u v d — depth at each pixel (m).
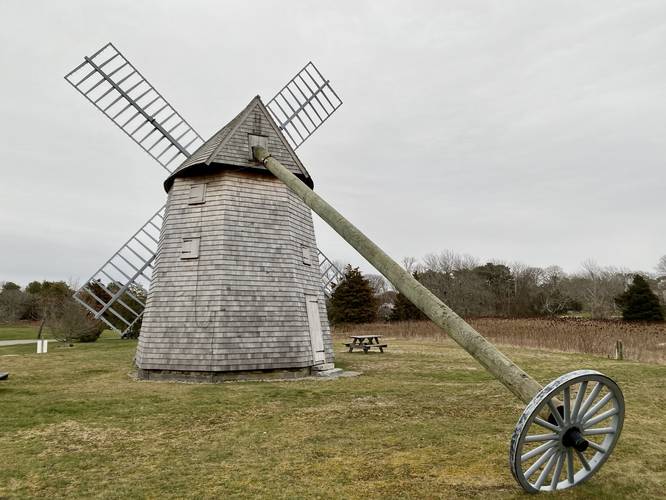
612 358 18.50
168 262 14.09
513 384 5.71
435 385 12.05
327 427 8.09
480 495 5.34
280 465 6.29
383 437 7.54
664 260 83.38
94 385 12.09
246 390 11.23
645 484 5.65
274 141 15.03
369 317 47.41
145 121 16.98
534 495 5.27
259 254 13.97
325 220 9.79
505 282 69.31
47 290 57.88
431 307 7.00
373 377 13.49
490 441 7.36
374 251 8.34
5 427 8.05
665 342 22.97
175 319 13.40
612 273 75.25
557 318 45.84
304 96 19.02
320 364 14.54
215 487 5.58
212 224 13.88
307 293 14.85
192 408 9.38
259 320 13.38
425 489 5.52
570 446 5.25
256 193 14.45
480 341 6.25
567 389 4.95
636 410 9.55
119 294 17.28
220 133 15.34
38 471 6.07
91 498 5.27
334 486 5.62
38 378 13.49
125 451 6.85
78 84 16.28
